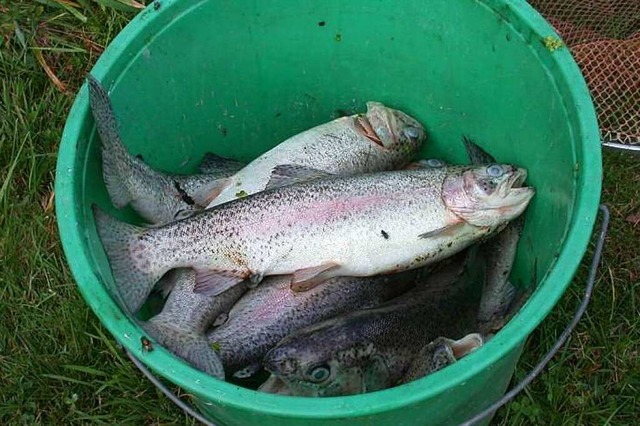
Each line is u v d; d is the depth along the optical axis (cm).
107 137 64
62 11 94
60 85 90
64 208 59
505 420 74
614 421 73
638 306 78
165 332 63
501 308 67
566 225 57
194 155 79
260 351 66
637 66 87
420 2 71
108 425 75
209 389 50
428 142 79
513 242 69
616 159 85
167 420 75
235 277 66
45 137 88
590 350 76
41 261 82
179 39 71
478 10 67
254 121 80
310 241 65
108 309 54
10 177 85
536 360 76
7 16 91
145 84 70
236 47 75
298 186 66
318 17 74
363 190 65
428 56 74
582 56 87
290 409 49
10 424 75
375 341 62
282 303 67
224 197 71
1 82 90
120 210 69
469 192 65
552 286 52
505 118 70
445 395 53
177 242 64
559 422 73
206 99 76
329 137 73
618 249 81
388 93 79
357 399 49
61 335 79
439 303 65
